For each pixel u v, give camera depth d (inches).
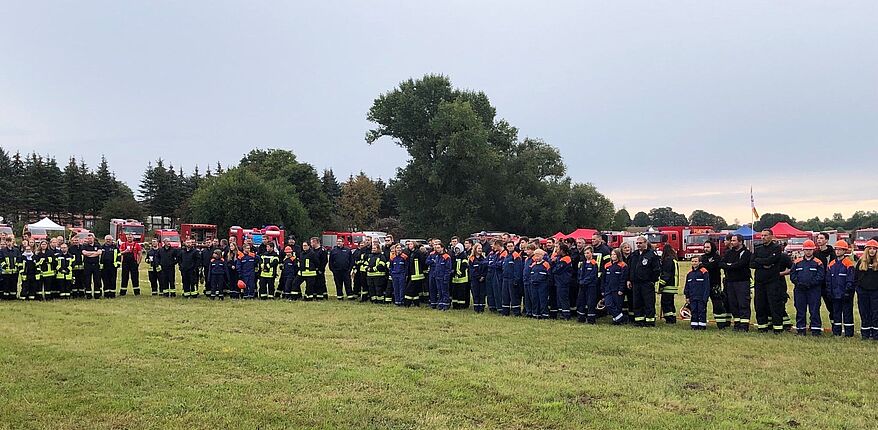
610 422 242.8
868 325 430.6
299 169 3277.6
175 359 347.3
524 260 556.1
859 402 274.2
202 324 478.9
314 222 3272.6
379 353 370.0
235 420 241.0
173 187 3609.7
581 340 419.5
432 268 609.0
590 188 2449.6
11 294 642.8
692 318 478.3
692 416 250.7
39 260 647.8
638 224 5398.6
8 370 315.9
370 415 247.9
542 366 339.3
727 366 342.3
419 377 309.4
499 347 393.4
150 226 3206.2
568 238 582.2
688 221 5128.0
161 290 708.7
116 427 232.4
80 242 681.6
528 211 2365.9
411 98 2247.8
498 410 256.8
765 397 279.9
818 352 381.7
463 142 2145.7
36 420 238.1
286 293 688.4
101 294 679.1
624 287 501.7
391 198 4101.9
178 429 230.5
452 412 254.4
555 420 245.3
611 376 315.6
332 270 695.1
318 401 265.9
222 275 687.1
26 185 3137.3
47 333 426.0
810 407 264.8
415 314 555.5
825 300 470.6
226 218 2591.0
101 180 3486.7
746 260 468.1
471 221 2209.6
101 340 400.8
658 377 315.6
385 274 651.5
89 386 286.8
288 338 419.5
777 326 456.8
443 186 2311.8
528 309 545.3
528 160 2400.3
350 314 549.6
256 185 2684.5
